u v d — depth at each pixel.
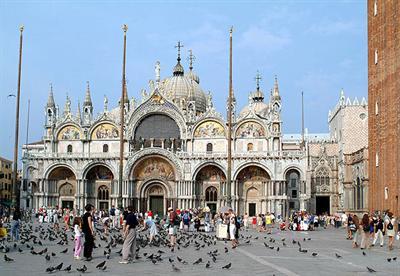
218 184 113.44
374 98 77.81
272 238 55.06
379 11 75.44
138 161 112.62
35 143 156.25
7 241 45.09
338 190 121.69
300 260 33.34
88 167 114.38
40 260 31.55
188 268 28.44
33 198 116.38
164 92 115.88
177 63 137.50
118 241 43.97
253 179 112.94
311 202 123.69
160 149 111.44
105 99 117.25
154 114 116.62
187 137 114.31
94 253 36.16
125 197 111.50
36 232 60.62
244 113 125.75
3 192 160.62
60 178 117.50
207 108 114.88
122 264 30.03
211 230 71.62
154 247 41.97
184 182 111.38
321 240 54.19
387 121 71.38
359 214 88.06
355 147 119.06
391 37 70.38
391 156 69.31
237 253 37.97
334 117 137.38
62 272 26.17
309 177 122.50
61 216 100.38
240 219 83.25
